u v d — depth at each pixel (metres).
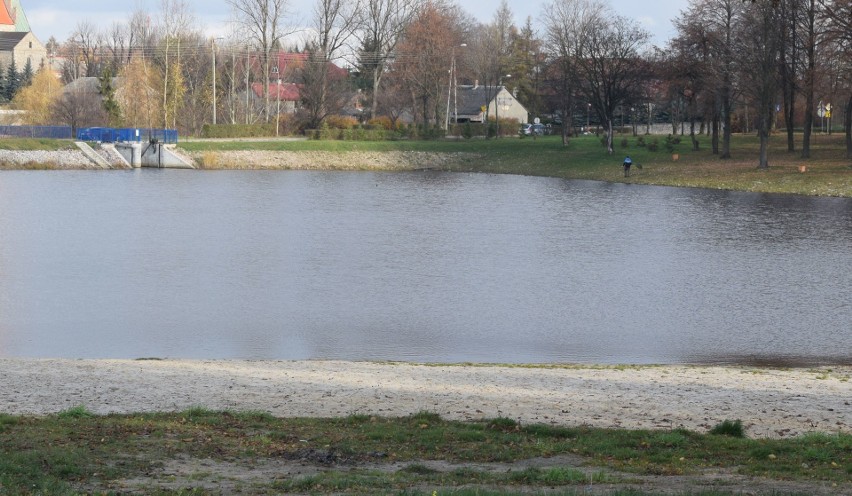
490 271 44.12
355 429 20.03
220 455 17.66
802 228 58.62
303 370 26.61
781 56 87.06
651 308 36.34
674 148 107.00
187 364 27.27
